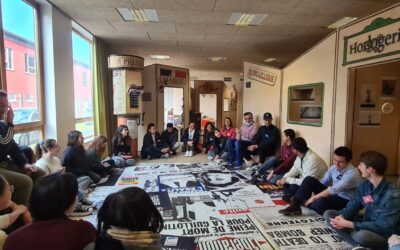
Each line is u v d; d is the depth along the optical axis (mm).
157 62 9547
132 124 5922
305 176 3129
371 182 2104
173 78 7586
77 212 2828
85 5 4012
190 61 9289
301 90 4973
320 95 4449
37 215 1083
